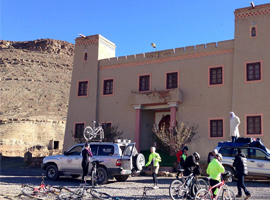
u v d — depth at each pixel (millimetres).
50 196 10312
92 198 9906
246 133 20578
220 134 21891
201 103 22891
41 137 75000
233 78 21656
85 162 13492
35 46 179125
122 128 25703
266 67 20719
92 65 27953
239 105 21109
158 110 26375
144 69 25719
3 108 97062
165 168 19375
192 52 23922
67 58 171500
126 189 12688
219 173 9250
